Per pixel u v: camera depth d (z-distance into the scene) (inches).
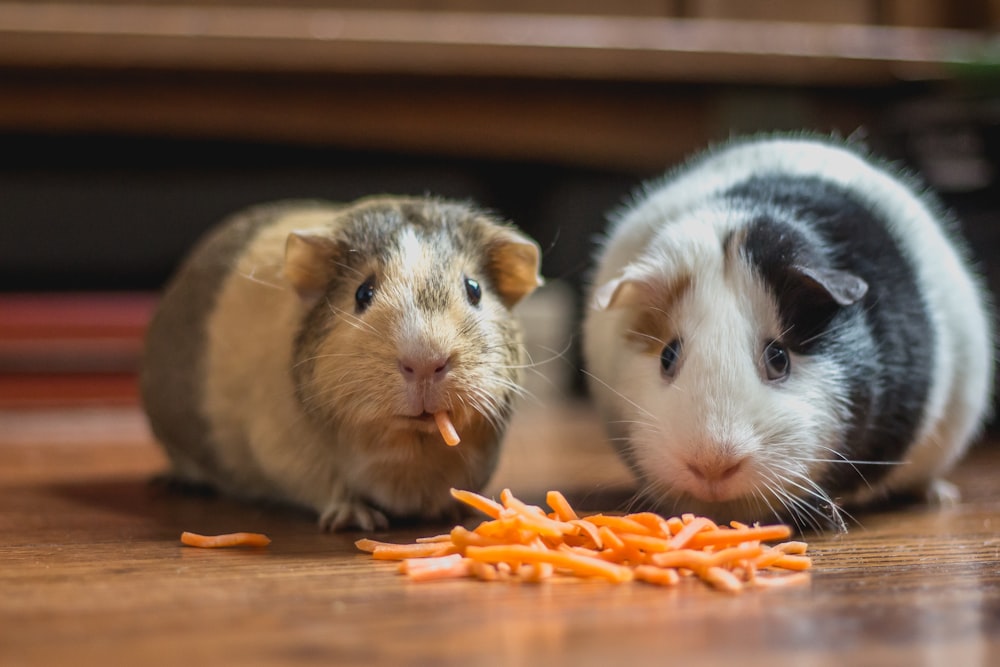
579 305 34.6
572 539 18.9
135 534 20.6
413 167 47.3
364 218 21.4
